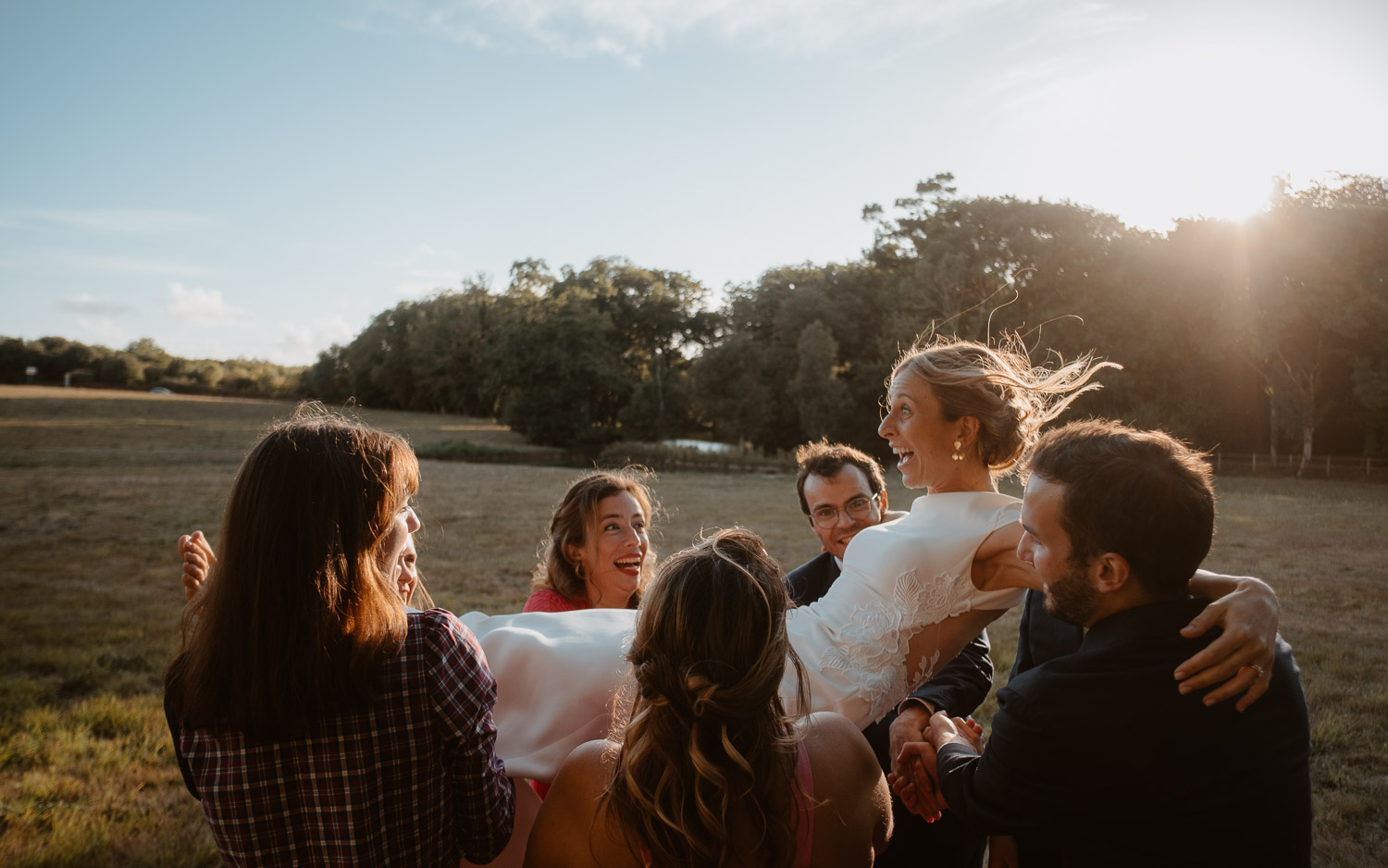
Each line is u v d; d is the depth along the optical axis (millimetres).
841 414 41531
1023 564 1836
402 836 1350
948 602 1837
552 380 55156
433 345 83438
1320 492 24812
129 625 7793
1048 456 1373
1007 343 2131
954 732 1643
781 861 1214
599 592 2627
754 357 46156
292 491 1303
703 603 1243
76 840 3639
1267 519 16719
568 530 2623
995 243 39938
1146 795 1213
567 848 1310
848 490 2443
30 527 14812
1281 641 1310
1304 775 1256
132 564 11227
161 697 5691
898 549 1844
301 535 1282
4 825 3818
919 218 49062
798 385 42500
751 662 1229
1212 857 1206
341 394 105562
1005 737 1331
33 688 5754
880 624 1785
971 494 1921
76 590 9461
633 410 55062
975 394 1919
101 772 4406
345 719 1304
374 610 1321
